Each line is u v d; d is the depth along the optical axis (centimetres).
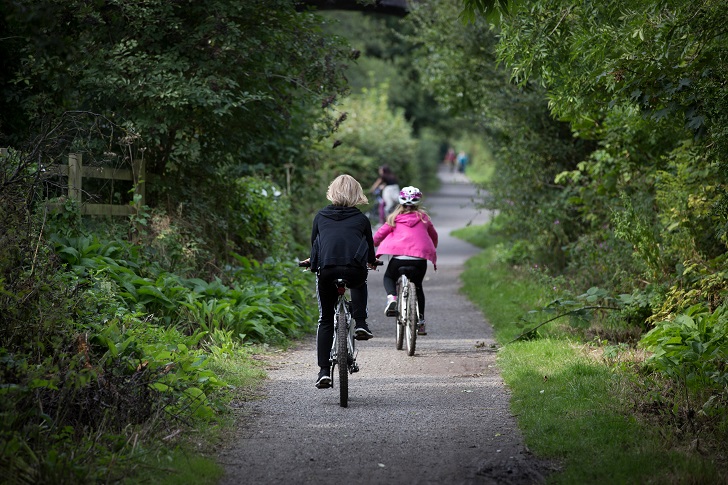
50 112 1217
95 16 1183
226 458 731
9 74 1305
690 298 1147
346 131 4197
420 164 6656
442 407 920
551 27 1110
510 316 1514
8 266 813
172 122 1335
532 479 681
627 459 696
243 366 1078
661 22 958
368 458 737
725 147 975
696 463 679
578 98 1135
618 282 1454
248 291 1344
